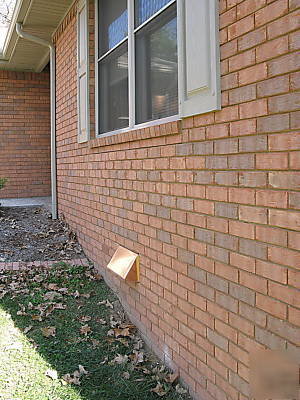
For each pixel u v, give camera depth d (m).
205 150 2.60
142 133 3.51
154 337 3.43
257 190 2.12
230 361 2.38
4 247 5.82
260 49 2.07
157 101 3.51
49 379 3.00
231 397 2.38
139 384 2.99
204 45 2.55
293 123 1.87
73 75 6.02
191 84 2.72
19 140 10.05
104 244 4.75
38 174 10.24
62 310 4.14
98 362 3.27
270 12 2.00
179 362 3.01
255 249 2.15
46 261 5.30
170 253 3.13
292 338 1.89
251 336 2.19
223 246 2.44
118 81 4.49
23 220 7.30
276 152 1.98
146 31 3.69
